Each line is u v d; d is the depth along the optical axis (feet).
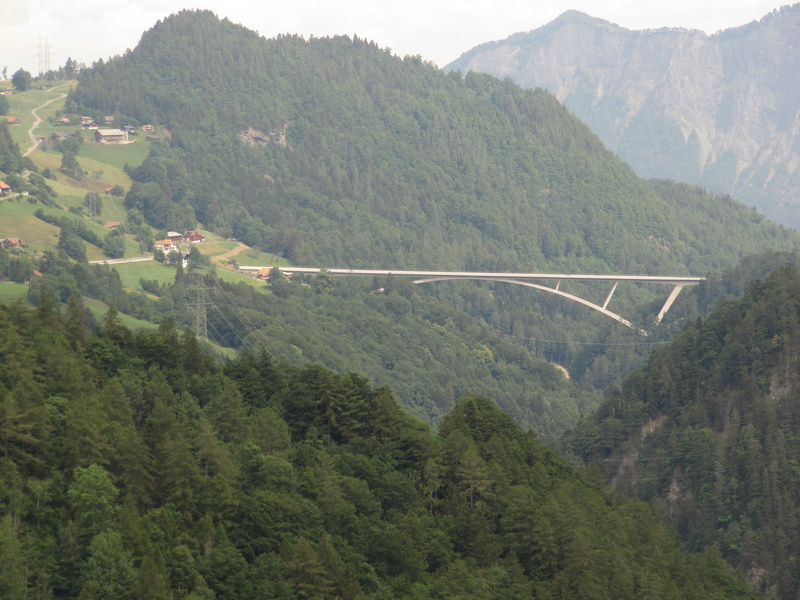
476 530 578.66
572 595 557.33
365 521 539.29
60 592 414.62
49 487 452.76
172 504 473.67
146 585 404.77
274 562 465.06
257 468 540.52
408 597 488.02
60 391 531.50
